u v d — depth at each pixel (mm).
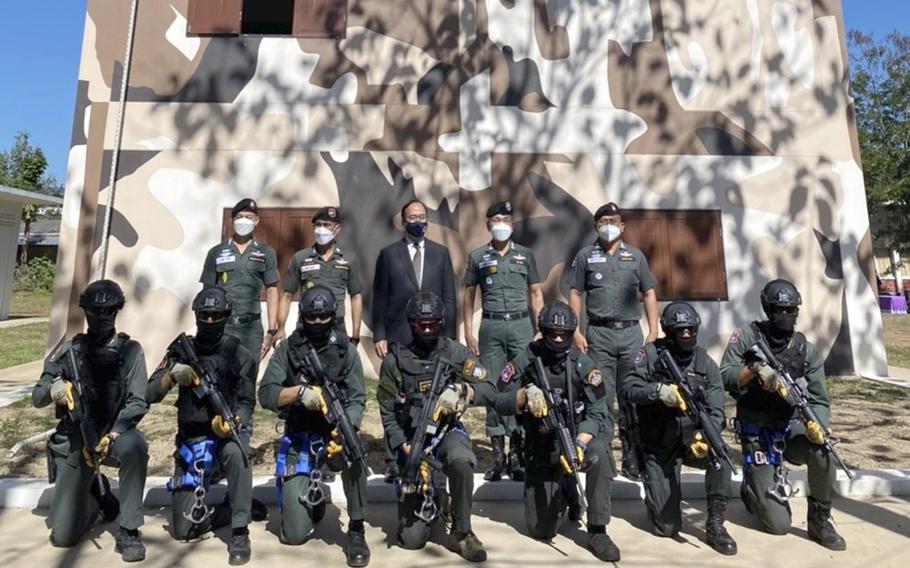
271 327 5773
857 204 9352
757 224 9219
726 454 3852
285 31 12648
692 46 9508
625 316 5398
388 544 4004
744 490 4301
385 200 8969
